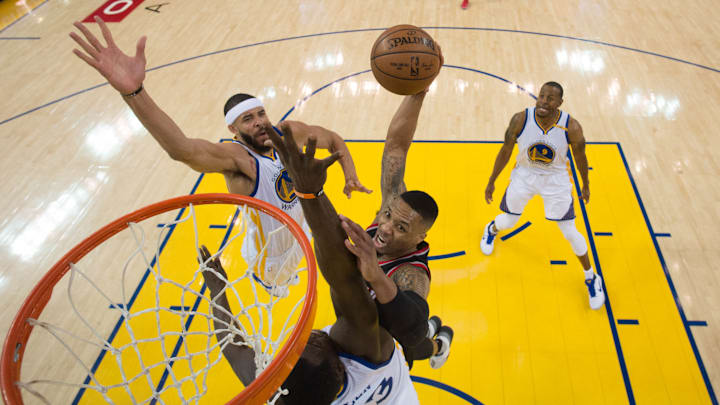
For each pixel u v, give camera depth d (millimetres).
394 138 2262
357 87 6625
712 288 4016
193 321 4027
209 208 5051
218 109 6414
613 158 5254
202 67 7293
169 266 4484
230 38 8008
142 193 5297
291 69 7102
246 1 9188
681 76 6445
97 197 5277
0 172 5688
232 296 4180
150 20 8734
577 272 4230
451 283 4215
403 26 2240
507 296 4094
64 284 4367
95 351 3863
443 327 3420
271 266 3420
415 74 2178
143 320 4055
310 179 1146
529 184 3840
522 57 7043
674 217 4602
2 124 6453
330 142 3436
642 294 4012
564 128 3574
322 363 1572
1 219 5109
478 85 6523
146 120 2172
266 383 1273
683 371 3516
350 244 1263
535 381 3539
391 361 1843
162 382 3635
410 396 2064
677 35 7340
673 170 5078
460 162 5340
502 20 8016
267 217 3178
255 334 1981
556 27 7734
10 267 4605
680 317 3836
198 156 2564
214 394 3547
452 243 4539
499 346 3760
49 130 6301
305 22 8336
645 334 3752
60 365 3779
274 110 6305
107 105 6691
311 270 1552
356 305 1427
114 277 4406
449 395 3496
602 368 3574
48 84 7199
